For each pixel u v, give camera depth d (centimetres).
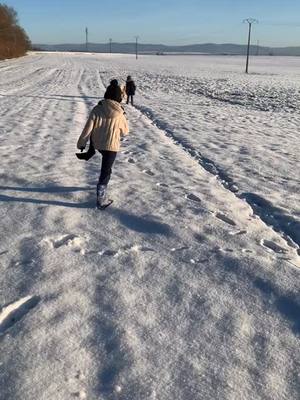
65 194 427
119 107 393
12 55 6694
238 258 305
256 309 250
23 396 180
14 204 398
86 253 308
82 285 266
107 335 220
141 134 801
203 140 772
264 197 455
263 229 367
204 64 6247
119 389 187
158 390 187
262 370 201
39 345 211
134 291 262
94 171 518
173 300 254
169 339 220
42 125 853
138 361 203
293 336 228
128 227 357
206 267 294
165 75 3291
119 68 4338
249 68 5338
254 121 1094
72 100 1383
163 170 540
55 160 561
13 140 684
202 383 191
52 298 250
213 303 253
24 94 1541
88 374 195
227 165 591
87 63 5556
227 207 413
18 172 495
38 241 322
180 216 380
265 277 282
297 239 361
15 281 268
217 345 217
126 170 527
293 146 753
